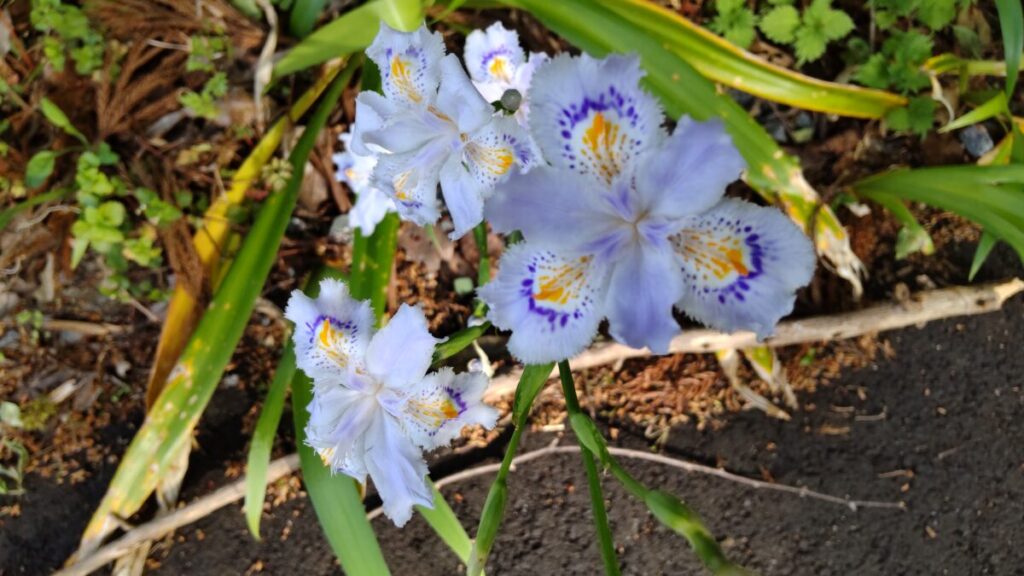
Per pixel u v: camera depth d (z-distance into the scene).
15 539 0.23
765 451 0.23
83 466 0.23
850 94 0.23
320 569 0.23
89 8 0.23
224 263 0.23
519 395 0.15
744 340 0.23
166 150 0.23
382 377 0.14
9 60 0.23
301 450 0.20
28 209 0.23
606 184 0.12
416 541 0.23
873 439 0.23
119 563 0.22
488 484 0.23
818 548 0.23
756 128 0.21
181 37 0.23
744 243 0.12
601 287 0.12
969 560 0.22
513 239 0.16
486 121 0.13
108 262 0.23
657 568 0.22
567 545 0.23
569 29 0.21
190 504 0.22
